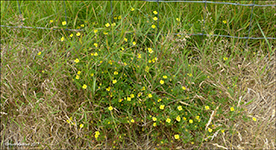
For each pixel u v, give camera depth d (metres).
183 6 2.92
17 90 2.54
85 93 2.40
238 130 2.50
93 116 2.40
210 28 2.91
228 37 2.90
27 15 2.99
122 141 2.42
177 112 2.33
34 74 2.60
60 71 2.49
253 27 2.92
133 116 2.38
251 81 2.75
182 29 2.72
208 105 2.41
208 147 2.43
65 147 2.44
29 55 2.66
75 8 3.03
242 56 2.84
